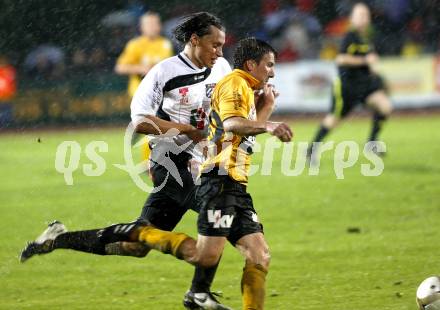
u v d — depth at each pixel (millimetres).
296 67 86562
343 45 54125
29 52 88125
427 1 89062
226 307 22812
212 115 21188
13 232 37281
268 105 21938
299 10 91438
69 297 26281
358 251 31719
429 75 85375
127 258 31688
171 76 23531
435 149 59594
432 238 33531
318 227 36844
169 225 23797
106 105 86812
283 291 26203
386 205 41219
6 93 86500
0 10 87938
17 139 77000
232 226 21250
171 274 29125
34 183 50781
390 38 89000
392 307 23844
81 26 89375
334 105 54438
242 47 21234
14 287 27750
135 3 90812
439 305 21547
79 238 22734
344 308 23969
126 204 42812
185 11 91312
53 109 86812
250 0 92500
